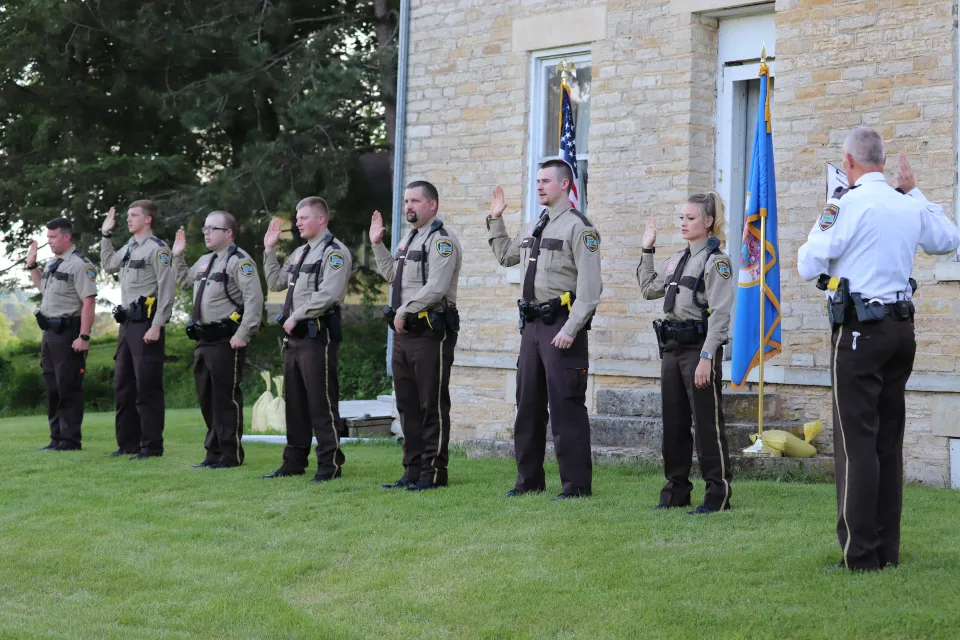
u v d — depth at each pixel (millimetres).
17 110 20844
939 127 7738
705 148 9133
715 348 6289
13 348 24750
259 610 4895
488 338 10250
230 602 5016
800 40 8383
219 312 8664
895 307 4895
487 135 10336
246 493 7457
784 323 8414
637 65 9352
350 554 5754
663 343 6531
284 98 18359
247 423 13492
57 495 7535
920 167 7816
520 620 4609
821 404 8281
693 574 5031
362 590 5117
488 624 4574
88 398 19859
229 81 18781
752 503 6617
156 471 8461
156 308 9305
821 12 8281
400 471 8336
